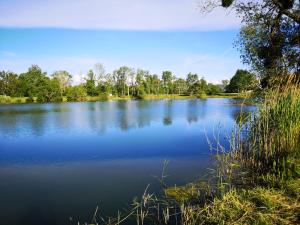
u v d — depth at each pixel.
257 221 5.18
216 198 6.67
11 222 7.10
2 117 30.95
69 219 7.10
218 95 101.00
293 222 5.02
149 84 102.50
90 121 26.45
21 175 10.75
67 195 8.63
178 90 113.31
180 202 7.38
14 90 86.81
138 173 10.43
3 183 9.88
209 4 15.84
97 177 10.23
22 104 64.06
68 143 16.52
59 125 23.98
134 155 13.25
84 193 8.72
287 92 9.09
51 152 14.30
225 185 7.99
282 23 14.96
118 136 18.56
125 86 101.00
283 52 14.54
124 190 8.78
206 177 9.27
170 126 22.72
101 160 12.55
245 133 11.02
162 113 34.00
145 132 19.95
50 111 39.84
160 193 8.22
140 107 46.75
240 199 6.26
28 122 26.23
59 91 83.19
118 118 28.83
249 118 10.41
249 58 15.40
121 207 7.56
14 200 8.40
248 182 7.89
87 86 91.38
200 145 14.98
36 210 7.72
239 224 5.24
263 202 5.81
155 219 6.59
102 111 38.56
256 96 13.20
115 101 75.88
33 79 85.50
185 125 23.12
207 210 6.17
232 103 55.84
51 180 10.09
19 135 19.39
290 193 6.14
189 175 9.76
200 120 26.27
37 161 12.66
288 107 8.69
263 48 14.95
